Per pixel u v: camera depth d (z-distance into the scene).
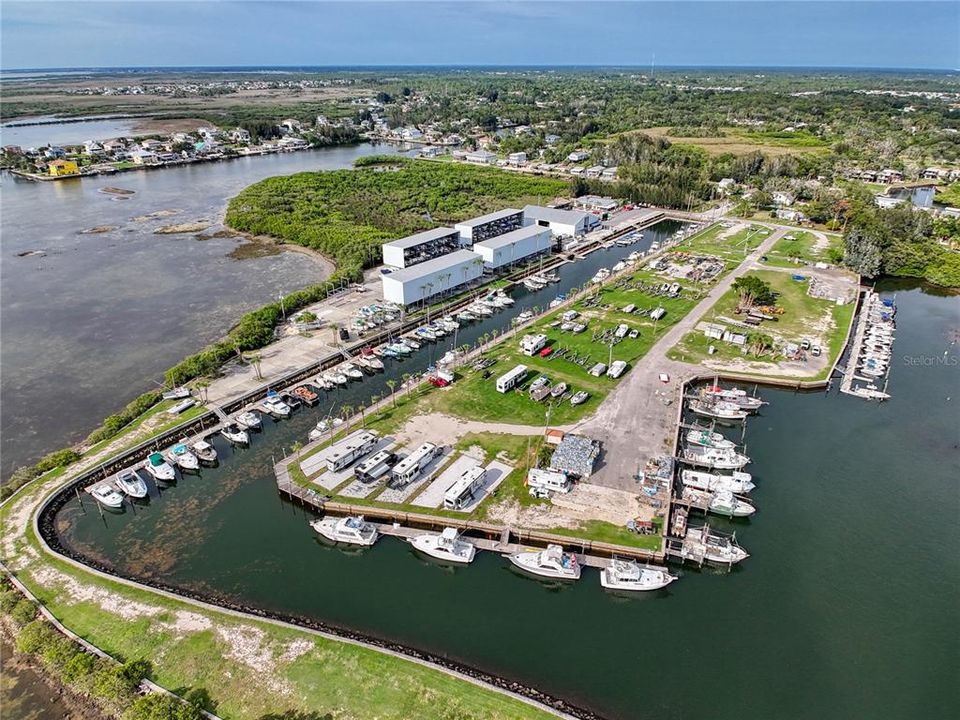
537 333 125.69
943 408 102.44
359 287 151.38
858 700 55.38
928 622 63.38
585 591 67.25
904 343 127.62
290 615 63.78
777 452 90.81
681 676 57.44
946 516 78.19
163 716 48.81
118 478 83.62
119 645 57.69
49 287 156.62
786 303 138.88
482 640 61.09
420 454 82.81
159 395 102.94
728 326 127.69
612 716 53.38
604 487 79.50
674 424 93.38
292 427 97.62
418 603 65.69
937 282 160.38
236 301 147.88
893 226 180.75
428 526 74.75
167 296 151.12
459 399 100.81
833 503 80.44
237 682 53.97
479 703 52.12
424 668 55.12
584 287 155.50
